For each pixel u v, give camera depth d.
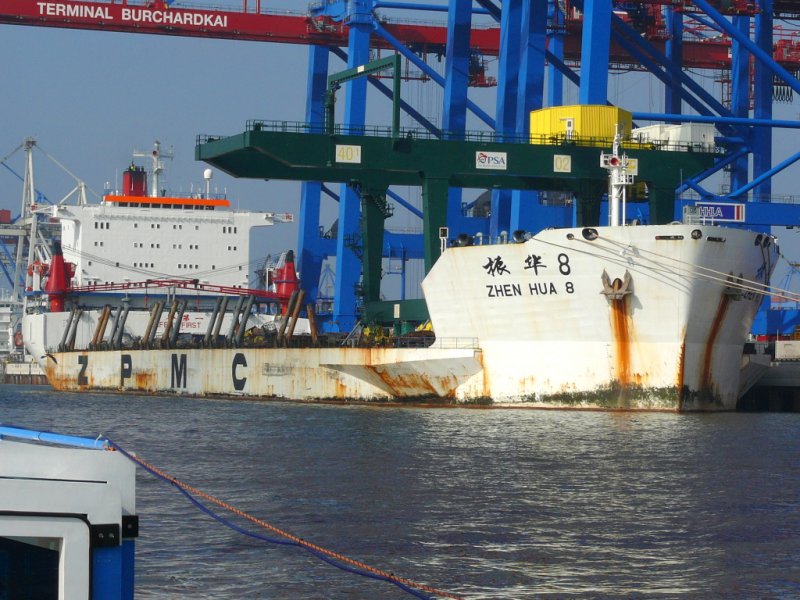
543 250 140.88
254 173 172.75
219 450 110.88
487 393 149.88
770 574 59.91
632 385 139.50
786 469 94.50
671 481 88.19
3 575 28.06
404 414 145.62
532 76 196.00
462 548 65.56
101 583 29.22
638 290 136.88
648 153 170.38
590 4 174.25
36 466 29.67
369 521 72.94
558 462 98.75
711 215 191.62
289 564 61.66
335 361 170.12
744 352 161.12
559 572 60.25
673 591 56.88
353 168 164.38
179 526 71.56
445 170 166.00
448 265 151.12
